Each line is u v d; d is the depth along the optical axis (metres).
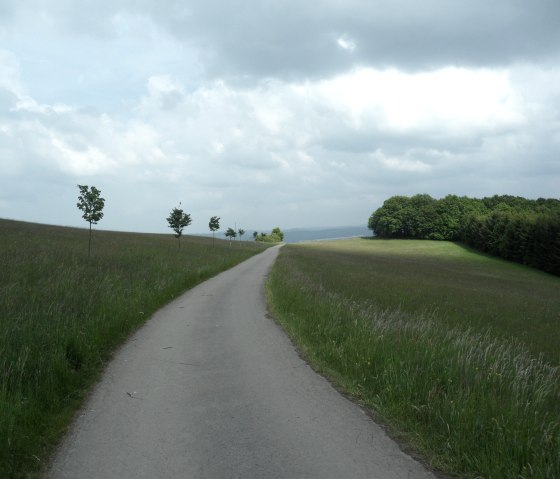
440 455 3.94
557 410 5.21
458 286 28.95
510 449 3.80
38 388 5.16
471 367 5.93
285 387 5.89
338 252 71.06
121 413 5.01
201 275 22.98
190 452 4.07
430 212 121.38
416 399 5.03
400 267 45.06
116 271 16.23
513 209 93.81
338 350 7.12
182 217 45.31
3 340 6.34
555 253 61.69
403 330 8.23
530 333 13.72
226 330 9.78
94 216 22.62
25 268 14.01
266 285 19.56
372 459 3.92
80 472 3.72
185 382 6.13
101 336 7.89
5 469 3.64
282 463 3.85
